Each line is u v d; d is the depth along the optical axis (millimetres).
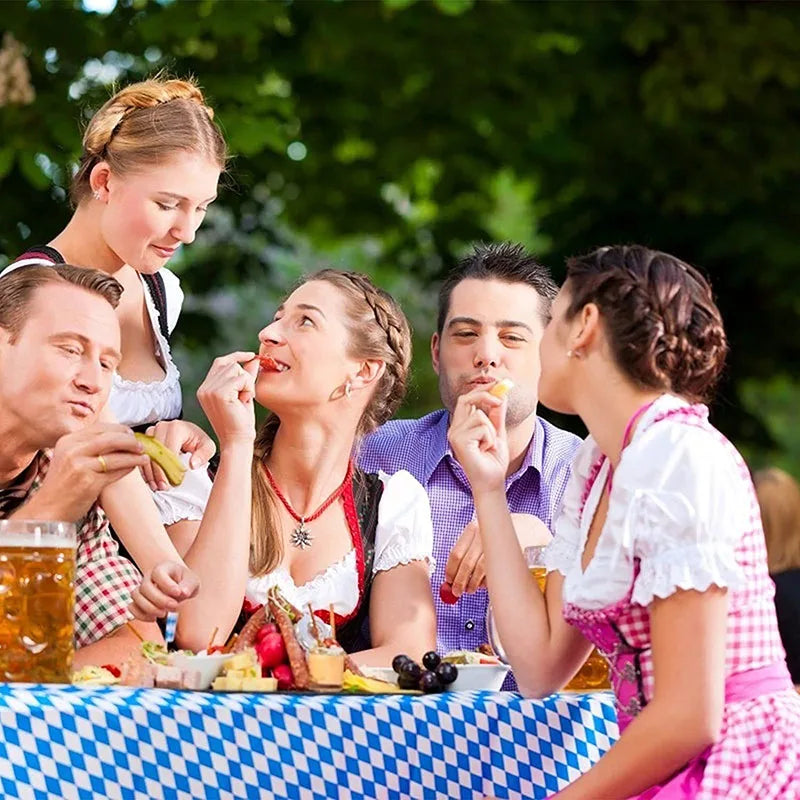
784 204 25188
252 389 8070
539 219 26391
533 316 9586
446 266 26281
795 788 6047
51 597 6172
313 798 6199
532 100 23406
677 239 25562
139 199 9031
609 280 6531
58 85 19062
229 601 7781
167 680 6504
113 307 7305
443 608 9508
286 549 8484
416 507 8781
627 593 6238
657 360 6441
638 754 5980
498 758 6625
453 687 7117
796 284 24828
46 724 5785
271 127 19062
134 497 7797
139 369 9711
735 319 26047
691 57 22953
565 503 7148
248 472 8000
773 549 14336
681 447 6172
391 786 6371
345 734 6297
